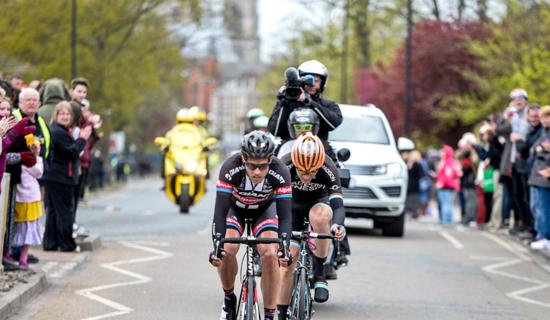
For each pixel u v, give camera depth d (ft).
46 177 68.49
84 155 76.74
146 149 497.05
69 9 188.14
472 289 61.57
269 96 375.45
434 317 51.47
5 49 167.63
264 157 38.55
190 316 48.88
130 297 53.57
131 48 234.38
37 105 59.26
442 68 187.93
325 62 302.86
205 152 120.16
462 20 189.98
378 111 93.71
